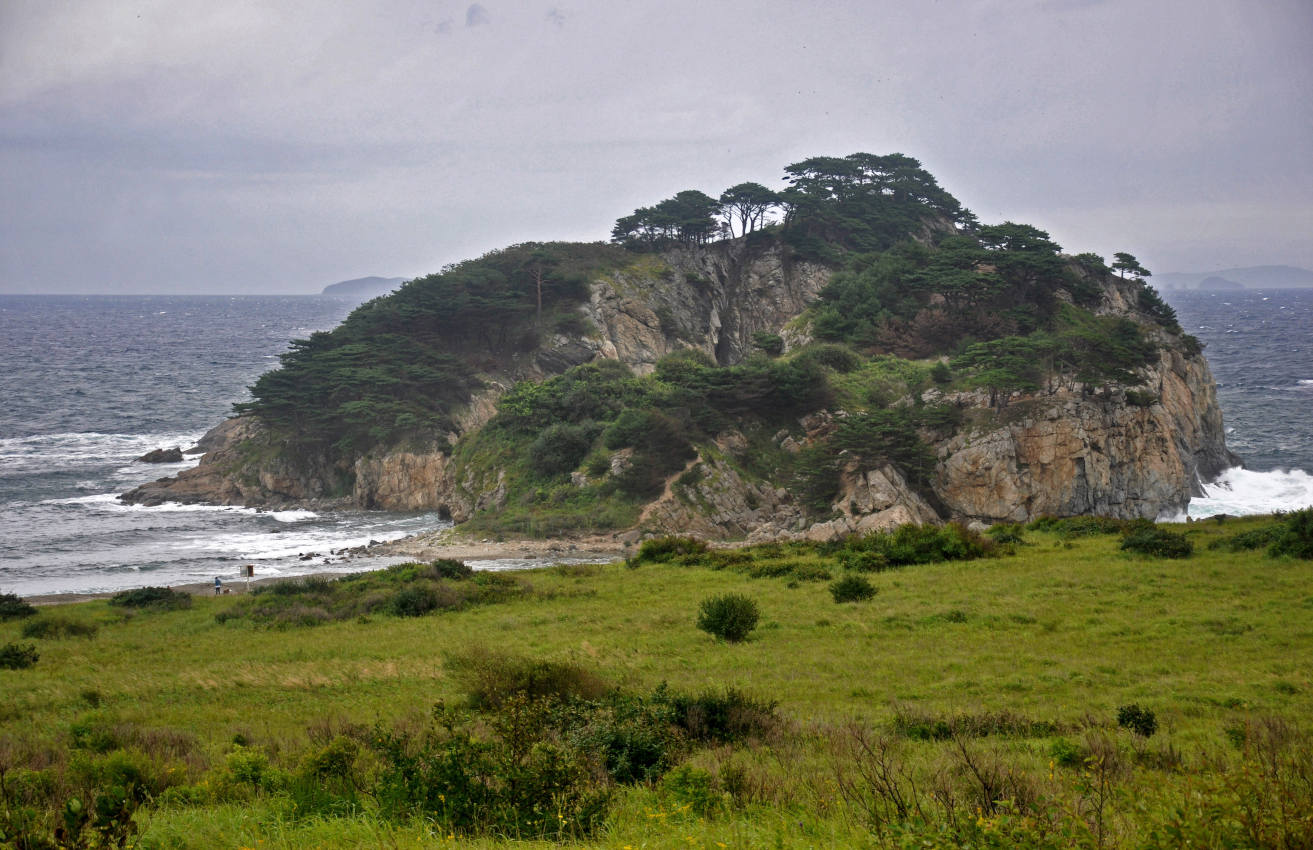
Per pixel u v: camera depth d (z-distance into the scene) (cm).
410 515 9581
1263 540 4288
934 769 1363
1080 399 8569
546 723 1550
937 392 9056
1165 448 8819
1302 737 1542
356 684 2828
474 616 4162
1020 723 1833
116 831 950
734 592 4244
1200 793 833
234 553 7644
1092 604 3331
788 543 6131
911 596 3750
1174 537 4344
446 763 1182
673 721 1770
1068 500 8238
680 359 10131
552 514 8312
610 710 1669
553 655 3002
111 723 2397
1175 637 2789
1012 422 8388
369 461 10112
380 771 1354
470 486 9288
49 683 3070
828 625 3331
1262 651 2564
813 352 10181
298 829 1119
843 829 970
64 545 7844
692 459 8631
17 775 1489
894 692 2306
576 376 10225
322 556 7550
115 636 4266
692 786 1238
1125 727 1758
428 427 10212
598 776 1336
